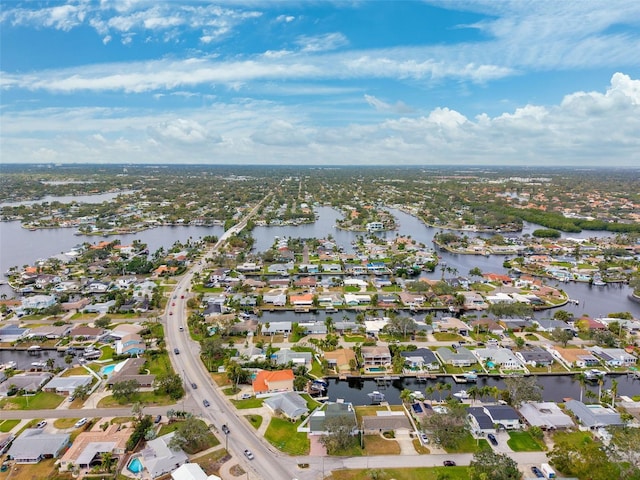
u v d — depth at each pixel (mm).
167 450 109188
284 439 118625
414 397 141125
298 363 160000
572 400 136250
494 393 134125
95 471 105500
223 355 165000
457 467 108250
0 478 103688
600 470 100812
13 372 154250
